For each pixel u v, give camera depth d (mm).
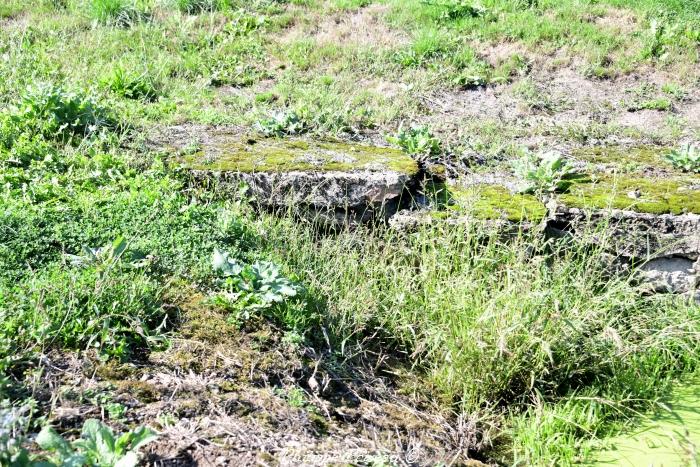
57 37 8070
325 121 6727
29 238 4316
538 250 4945
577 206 5398
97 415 3201
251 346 3969
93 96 6422
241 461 3119
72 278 3852
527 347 4340
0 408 2982
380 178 5504
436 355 4582
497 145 6488
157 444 3121
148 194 5062
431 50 8133
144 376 3541
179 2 8953
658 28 8594
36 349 3455
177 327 3949
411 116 7035
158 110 6645
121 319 3803
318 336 4395
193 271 4410
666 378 4680
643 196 5605
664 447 4066
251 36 8461
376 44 8336
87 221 4633
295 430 3488
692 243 5285
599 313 4684
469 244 5020
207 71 7680
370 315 4707
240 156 5805
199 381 3600
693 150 6293
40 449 2904
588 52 8227
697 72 8039
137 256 4395
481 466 3848
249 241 4996
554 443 4016
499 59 8117
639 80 7961
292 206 5504
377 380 4336
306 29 8680
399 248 5227
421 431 4000
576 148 6656
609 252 5309
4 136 5660
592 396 4355
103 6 8641
